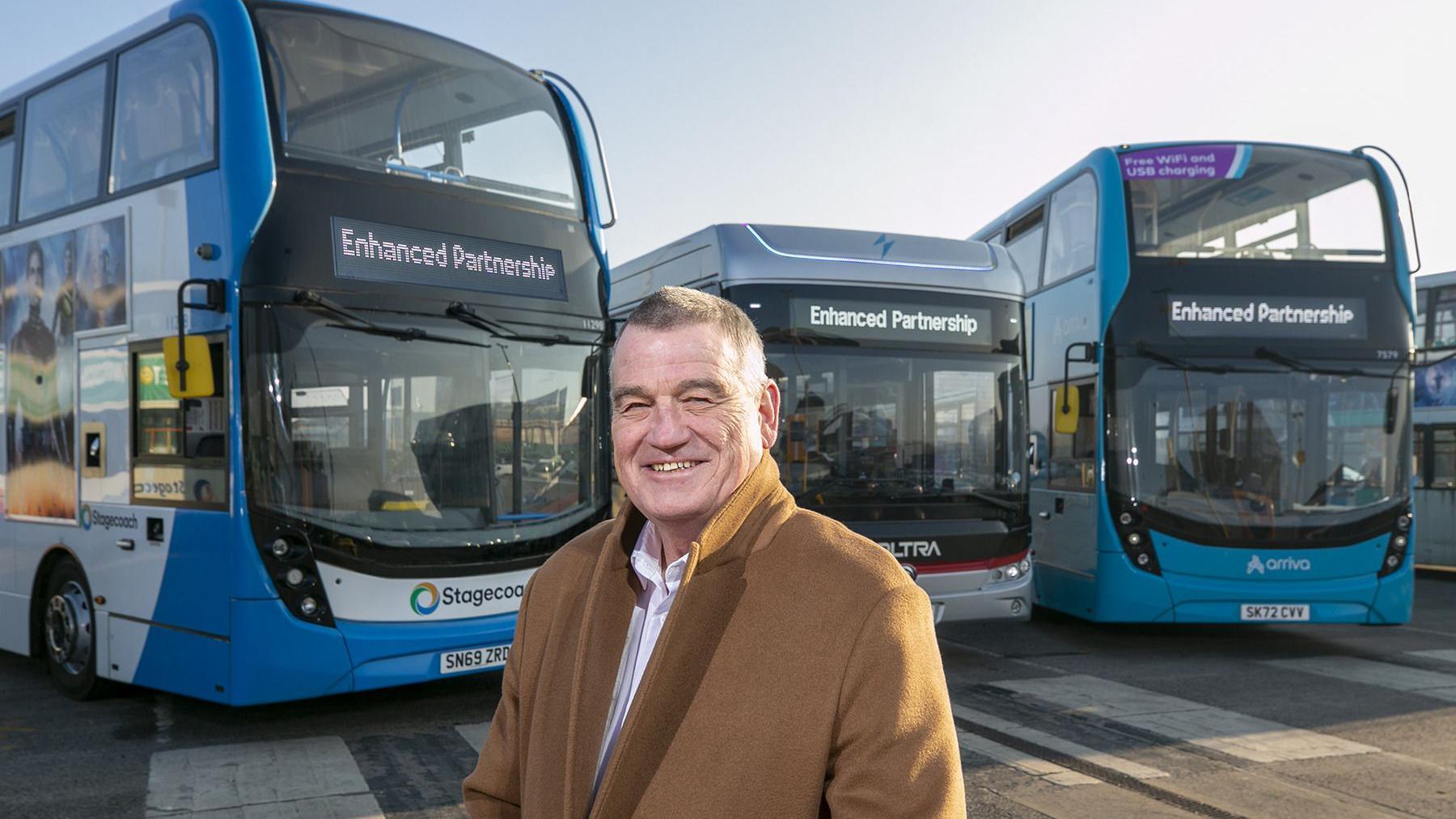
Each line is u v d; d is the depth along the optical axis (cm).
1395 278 946
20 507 733
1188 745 598
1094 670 839
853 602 151
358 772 533
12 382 743
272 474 570
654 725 151
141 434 630
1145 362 923
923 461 841
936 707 150
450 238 652
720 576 156
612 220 742
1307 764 562
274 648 564
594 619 167
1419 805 493
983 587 841
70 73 710
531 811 165
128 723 638
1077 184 1019
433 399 630
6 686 742
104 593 657
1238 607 901
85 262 679
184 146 614
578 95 752
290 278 584
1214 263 934
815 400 825
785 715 148
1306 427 922
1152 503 910
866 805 144
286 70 609
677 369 163
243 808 478
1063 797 502
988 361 872
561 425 684
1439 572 1728
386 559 599
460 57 696
